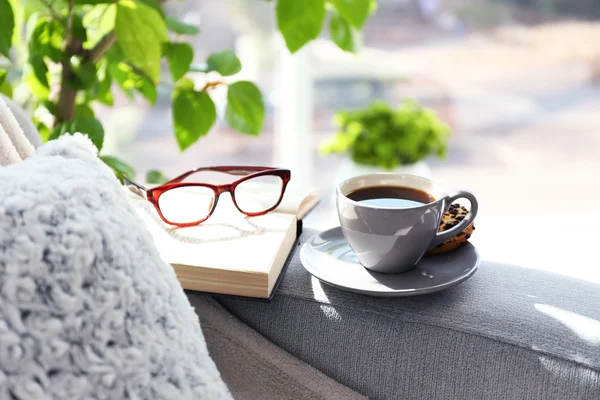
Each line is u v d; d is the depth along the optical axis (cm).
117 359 33
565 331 49
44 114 87
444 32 200
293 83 193
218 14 187
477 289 56
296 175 200
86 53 82
